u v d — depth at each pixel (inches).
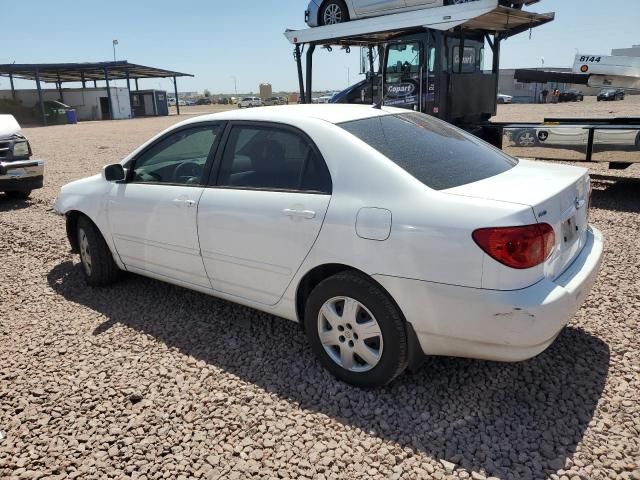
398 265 114.3
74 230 205.8
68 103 1957.4
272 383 131.6
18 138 346.3
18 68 1625.2
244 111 154.9
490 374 131.8
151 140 174.4
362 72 390.9
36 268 221.0
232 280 149.6
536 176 130.6
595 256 129.6
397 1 350.0
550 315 105.9
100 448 110.6
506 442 108.1
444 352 118.0
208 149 156.4
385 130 137.6
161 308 177.0
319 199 127.3
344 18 389.7
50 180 461.7
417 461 104.1
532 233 105.3
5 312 177.8
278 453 107.5
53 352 149.8
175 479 101.7
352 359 128.0
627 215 282.7
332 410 120.4
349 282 122.6
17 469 105.6
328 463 104.2
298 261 131.3
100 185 186.7
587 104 1428.4
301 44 405.1
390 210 116.2
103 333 160.6
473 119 391.5
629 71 397.7
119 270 197.6
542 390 124.8
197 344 152.0
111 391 129.5
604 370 131.6
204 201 150.6
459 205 110.2
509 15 335.3
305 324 135.1
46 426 118.0
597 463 101.4
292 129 137.9
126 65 1822.1
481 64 391.5
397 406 120.9
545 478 98.5
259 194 139.4
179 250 160.9
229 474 102.3
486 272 105.5
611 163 331.6
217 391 128.8
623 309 163.0
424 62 349.4
